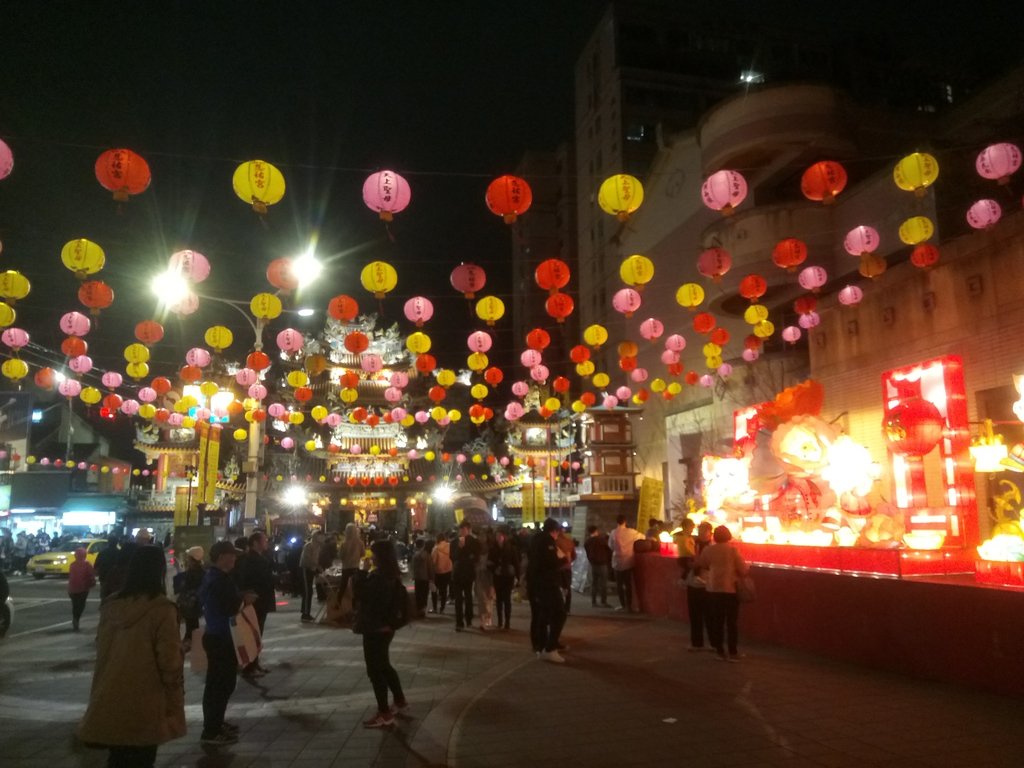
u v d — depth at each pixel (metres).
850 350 17.11
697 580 11.34
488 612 14.52
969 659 8.41
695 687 8.87
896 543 11.83
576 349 21.64
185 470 40.25
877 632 9.72
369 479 42.25
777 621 11.70
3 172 9.30
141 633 4.79
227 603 7.27
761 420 14.27
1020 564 8.69
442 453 45.41
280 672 10.48
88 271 12.31
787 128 24.95
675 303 35.78
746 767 6.07
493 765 6.25
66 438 53.06
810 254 23.64
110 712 4.63
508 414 28.06
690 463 30.50
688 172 35.25
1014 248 13.17
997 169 10.61
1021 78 24.02
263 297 16.05
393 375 26.84
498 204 10.43
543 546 11.18
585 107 60.69
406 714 8.00
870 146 26.14
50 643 13.66
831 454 13.15
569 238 68.81
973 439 12.70
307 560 16.16
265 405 40.25
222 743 7.02
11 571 32.44
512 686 9.15
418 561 16.39
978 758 6.13
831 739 6.71
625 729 7.20
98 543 30.97
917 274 15.27
